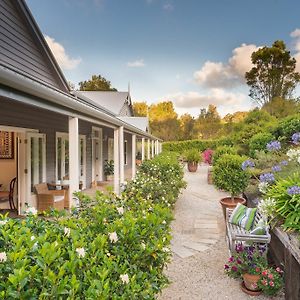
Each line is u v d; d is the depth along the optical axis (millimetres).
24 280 1563
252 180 7902
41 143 7879
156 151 22656
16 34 7332
